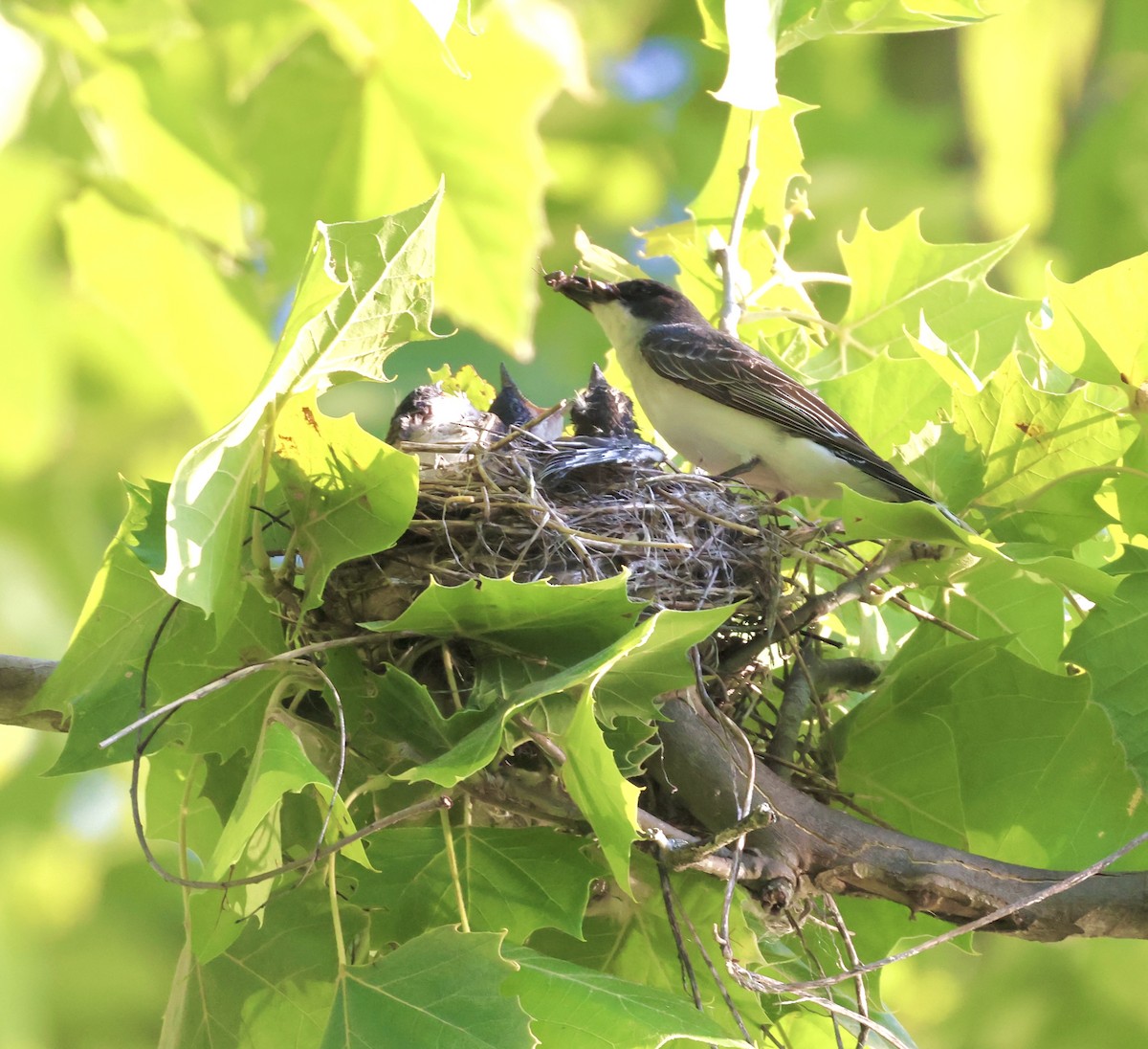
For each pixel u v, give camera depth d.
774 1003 6.99
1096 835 7.18
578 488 8.00
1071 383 8.22
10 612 6.27
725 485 8.64
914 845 6.49
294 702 6.56
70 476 6.36
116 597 6.34
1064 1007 13.82
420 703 6.08
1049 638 7.82
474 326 8.43
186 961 6.56
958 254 9.22
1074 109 15.08
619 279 10.27
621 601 5.98
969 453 7.12
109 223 6.07
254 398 5.49
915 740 7.28
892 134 15.47
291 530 6.47
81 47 5.95
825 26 8.72
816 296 14.99
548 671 6.29
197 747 6.39
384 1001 5.60
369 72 7.95
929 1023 14.00
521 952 5.93
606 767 5.50
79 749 6.45
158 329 6.30
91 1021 11.02
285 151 8.12
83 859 11.15
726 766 6.57
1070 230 14.95
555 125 15.65
